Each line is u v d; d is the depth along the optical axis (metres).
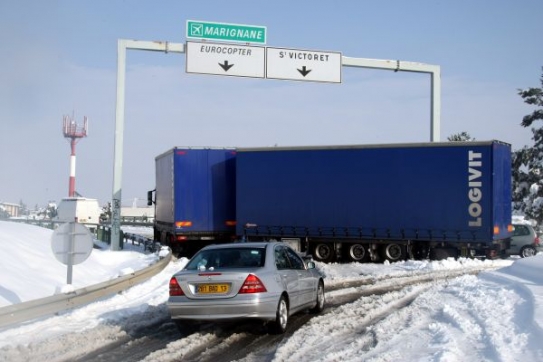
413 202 20.64
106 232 31.06
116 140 25.05
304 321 10.65
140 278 14.30
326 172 22.09
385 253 21.38
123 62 24.39
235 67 23.33
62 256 11.37
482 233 19.64
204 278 9.13
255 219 23.11
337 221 21.83
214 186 23.97
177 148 23.83
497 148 20.03
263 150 23.12
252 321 9.71
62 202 41.25
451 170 20.12
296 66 23.75
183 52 24.03
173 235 23.94
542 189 38.47
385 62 25.19
